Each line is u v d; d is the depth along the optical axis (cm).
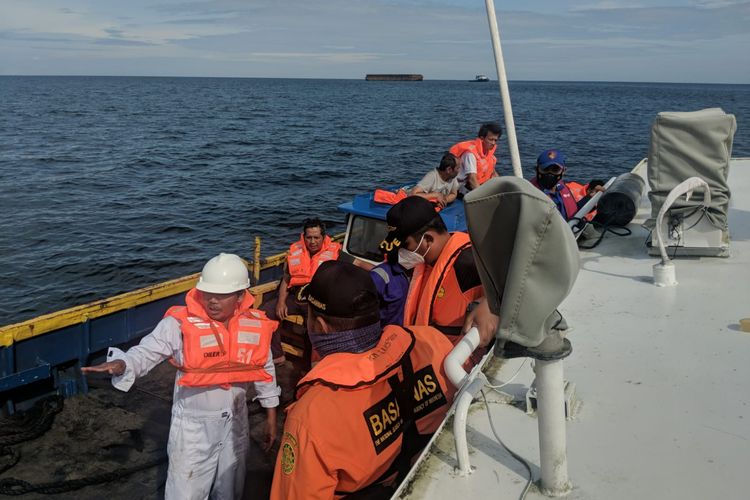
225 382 385
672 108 9425
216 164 3062
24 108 7556
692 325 394
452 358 246
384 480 241
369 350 246
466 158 749
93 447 484
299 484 224
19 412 511
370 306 247
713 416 295
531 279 191
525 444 273
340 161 3238
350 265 254
